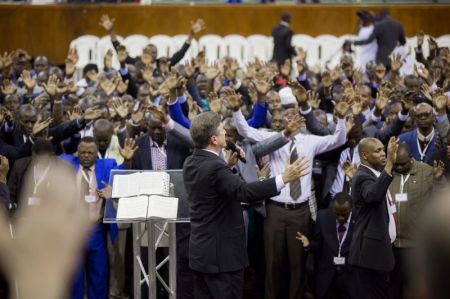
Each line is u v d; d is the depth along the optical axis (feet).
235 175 24.57
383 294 29.48
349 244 32.89
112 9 74.64
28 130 36.76
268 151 33.22
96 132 35.65
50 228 6.91
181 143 33.24
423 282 6.91
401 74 58.59
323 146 34.35
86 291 34.32
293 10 74.69
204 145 25.22
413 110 35.09
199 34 74.95
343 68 49.93
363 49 63.00
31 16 74.79
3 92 44.91
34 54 74.84
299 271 33.91
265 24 74.84
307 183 34.06
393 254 30.55
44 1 75.87
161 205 26.58
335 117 37.96
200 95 46.42
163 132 33.35
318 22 74.54
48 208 6.97
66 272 6.97
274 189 23.81
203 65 47.39
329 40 70.38
